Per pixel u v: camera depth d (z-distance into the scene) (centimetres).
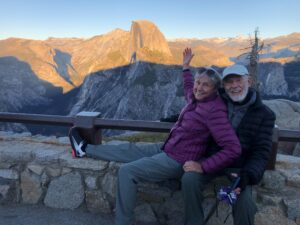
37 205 223
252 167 156
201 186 165
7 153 227
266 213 186
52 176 221
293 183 188
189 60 219
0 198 228
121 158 207
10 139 259
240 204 155
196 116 171
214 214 194
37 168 222
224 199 153
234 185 153
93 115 219
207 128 169
